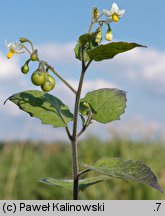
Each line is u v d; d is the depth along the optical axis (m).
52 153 0.99
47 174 0.83
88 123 0.27
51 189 0.69
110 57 0.24
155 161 0.71
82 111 0.28
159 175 0.65
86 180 0.28
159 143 0.81
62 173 0.87
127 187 0.61
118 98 0.28
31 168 0.81
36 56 0.26
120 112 0.27
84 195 0.61
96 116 0.27
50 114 0.27
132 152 0.77
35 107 0.27
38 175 0.80
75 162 0.25
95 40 0.26
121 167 0.24
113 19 0.26
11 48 0.27
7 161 0.86
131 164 0.24
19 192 0.73
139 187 0.61
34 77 0.26
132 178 0.23
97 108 0.28
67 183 0.27
